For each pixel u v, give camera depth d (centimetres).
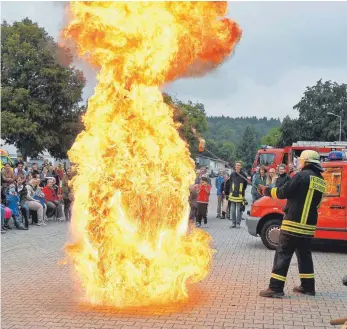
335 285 756
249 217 1107
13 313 603
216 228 1498
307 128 6894
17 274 833
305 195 675
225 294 694
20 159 1955
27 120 3822
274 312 608
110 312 605
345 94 6825
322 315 597
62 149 4200
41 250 1077
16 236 1291
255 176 1591
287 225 682
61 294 696
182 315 594
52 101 4031
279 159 2848
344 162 1023
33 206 1513
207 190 1553
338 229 1008
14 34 3925
